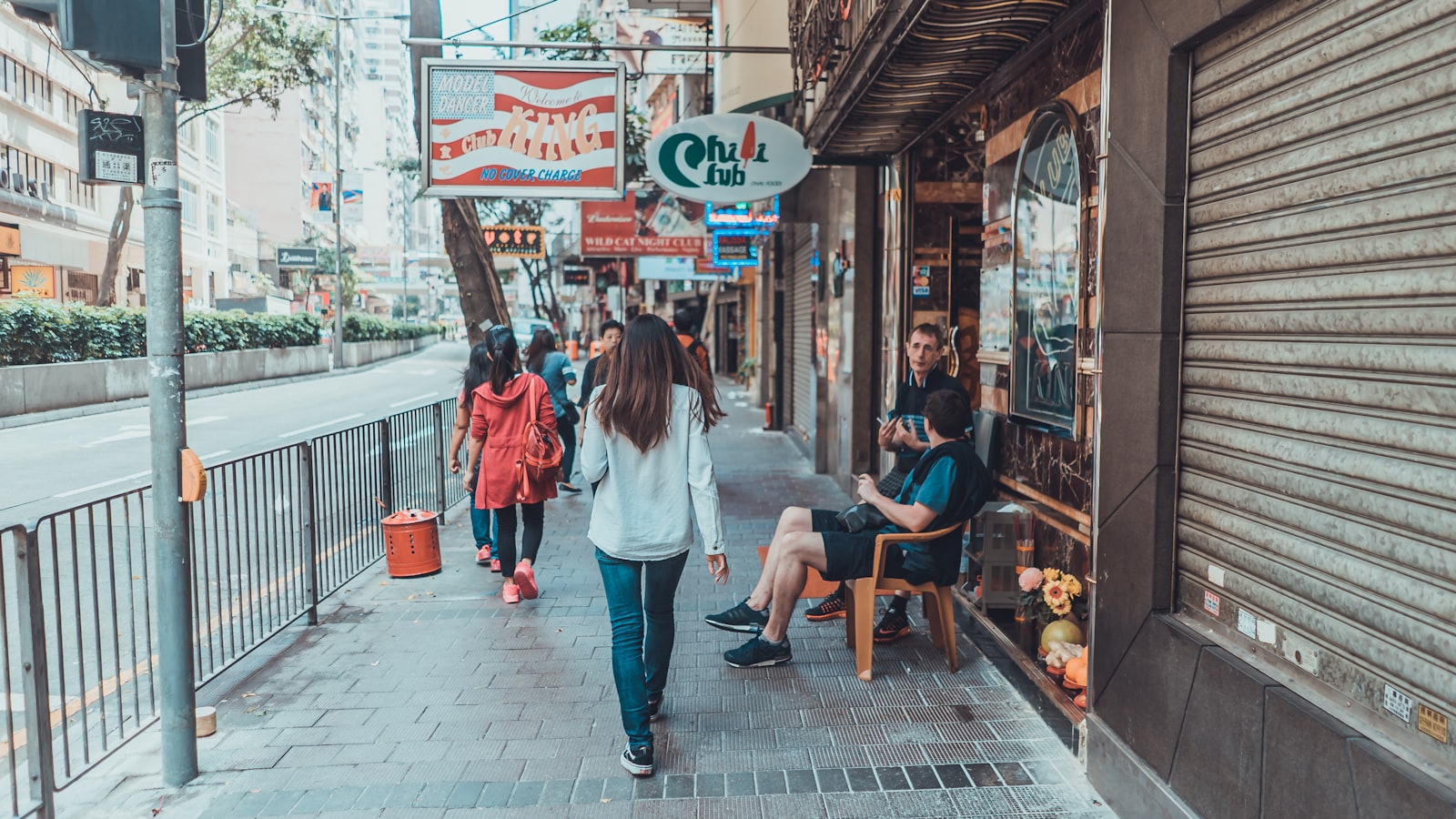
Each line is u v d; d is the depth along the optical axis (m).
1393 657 2.29
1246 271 2.90
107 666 5.34
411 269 117.81
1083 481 4.73
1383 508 2.32
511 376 6.38
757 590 5.41
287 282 71.75
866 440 10.20
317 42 28.55
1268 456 2.79
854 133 7.20
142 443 14.54
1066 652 4.55
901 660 5.24
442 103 7.75
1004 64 5.67
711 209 17.42
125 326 21.97
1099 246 3.72
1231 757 2.82
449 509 10.04
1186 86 3.21
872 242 10.05
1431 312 2.17
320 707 4.64
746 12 8.74
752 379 23.12
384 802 3.70
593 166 7.80
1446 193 2.12
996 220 6.15
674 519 4.05
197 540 5.90
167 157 3.63
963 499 4.93
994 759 4.03
